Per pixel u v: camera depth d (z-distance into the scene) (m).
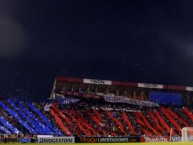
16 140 70.19
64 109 104.50
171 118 114.62
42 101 103.62
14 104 99.31
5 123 89.38
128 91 120.81
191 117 117.75
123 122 105.94
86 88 117.38
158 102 119.81
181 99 123.25
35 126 91.69
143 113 114.50
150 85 120.38
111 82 116.31
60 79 111.44
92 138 75.19
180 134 104.62
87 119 102.75
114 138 76.81
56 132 91.06
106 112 109.56
